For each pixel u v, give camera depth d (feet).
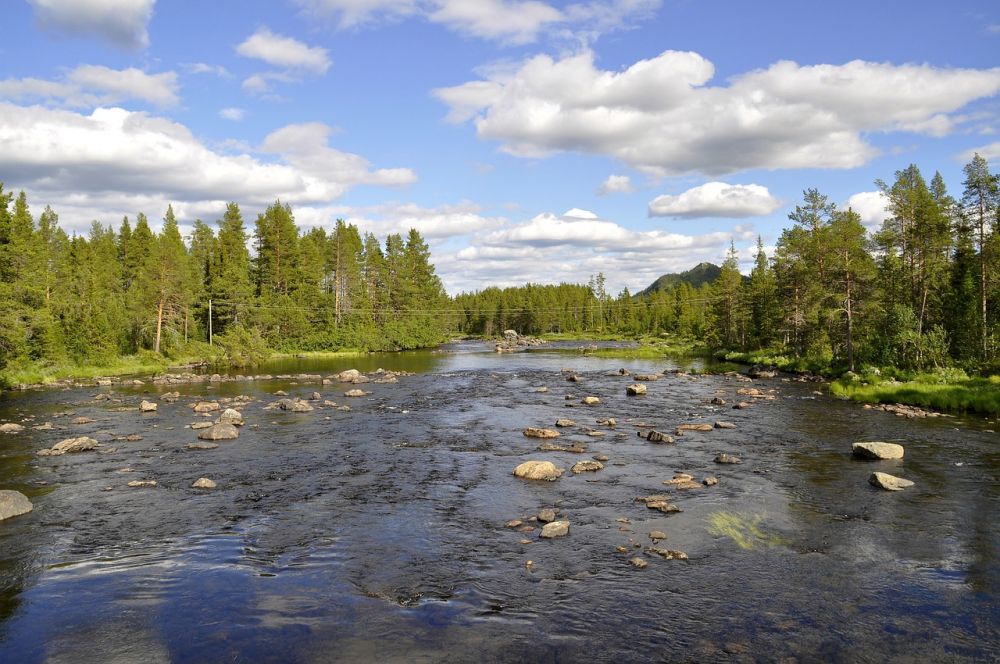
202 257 361.92
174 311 264.72
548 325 586.45
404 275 430.61
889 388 141.18
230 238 334.65
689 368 234.58
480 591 42.65
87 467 78.54
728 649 34.96
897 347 182.70
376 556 49.26
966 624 37.88
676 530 54.80
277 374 212.64
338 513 60.34
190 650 35.04
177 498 65.21
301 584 44.01
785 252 242.37
